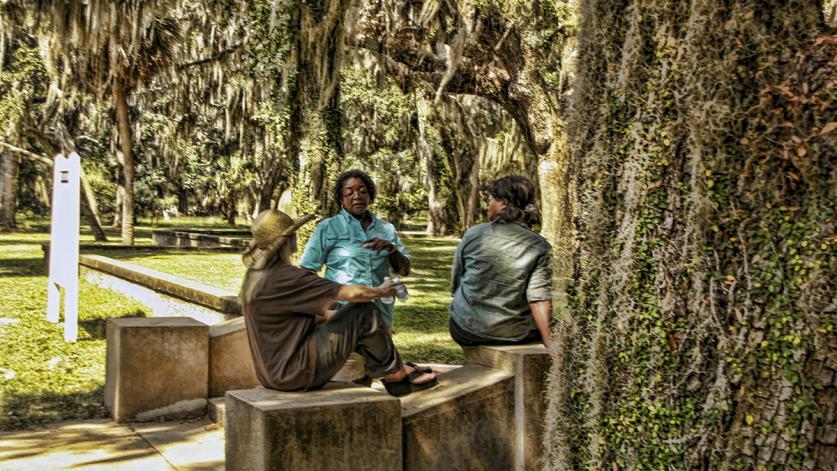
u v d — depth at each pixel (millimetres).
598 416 2865
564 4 13781
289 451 3482
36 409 6023
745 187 2482
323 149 10258
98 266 13711
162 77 22891
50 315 9578
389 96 27375
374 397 3746
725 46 2525
